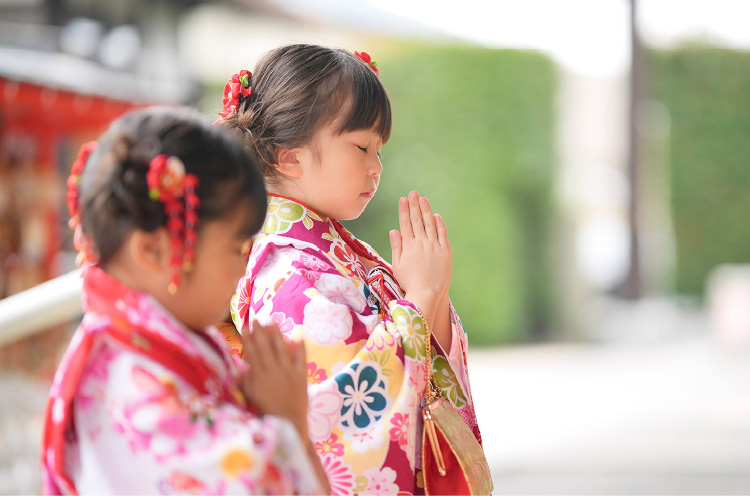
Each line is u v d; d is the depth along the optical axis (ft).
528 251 53.98
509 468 25.21
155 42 44.73
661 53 78.38
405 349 7.15
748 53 77.36
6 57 24.27
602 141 86.38
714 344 53.36
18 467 16.48
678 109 78.28
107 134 5.56
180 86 44.86
